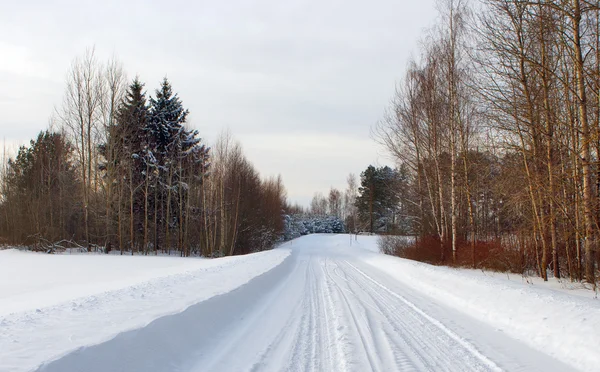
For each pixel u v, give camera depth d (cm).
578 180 1187
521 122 1266
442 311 981
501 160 1480
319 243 6141
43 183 4769
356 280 1678
